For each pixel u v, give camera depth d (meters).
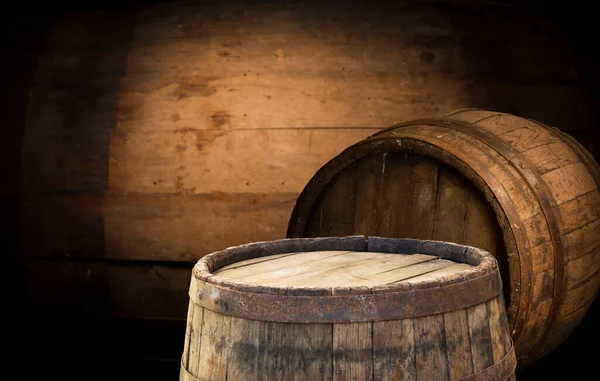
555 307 3.16
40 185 4.25
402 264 2.50
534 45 4.33
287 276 2.33
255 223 4.04
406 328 1.96
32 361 4.35
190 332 2.21
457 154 3.15
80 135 4.23
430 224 3.37
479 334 2.09
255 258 2.65
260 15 4.30
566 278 3.17
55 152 4.24
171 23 4.35
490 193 3.03
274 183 4.04
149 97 4.20
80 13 4.55
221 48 4.23
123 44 4.34
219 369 2.04
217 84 4.15
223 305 2.04
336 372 1.93
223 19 4.31
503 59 4.26
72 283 4.25
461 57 4.23
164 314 4.19
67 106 4.28
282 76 4.14
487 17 4.36
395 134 3.41
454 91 4.17
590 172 3.46
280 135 4.06
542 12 4.45
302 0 4.34
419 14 4.31
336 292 1.94
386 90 4.13
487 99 4.19
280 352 1.95
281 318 1.95
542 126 3.61
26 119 4.30
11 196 4.27
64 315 4.29
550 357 4.30
